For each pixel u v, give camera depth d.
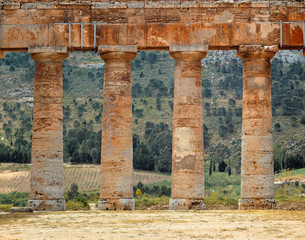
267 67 75.69
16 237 47.38
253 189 73.12
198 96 75.06
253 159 73.69
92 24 75.06
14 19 75.38
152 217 60.91
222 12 75.25
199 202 72.88
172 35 74.75
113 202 72.62
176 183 73.44
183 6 75.06
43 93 75.06
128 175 73.69
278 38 75.25
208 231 50.38
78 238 46.59
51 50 74.69
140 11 75.19
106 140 74.06
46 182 73.50
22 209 70.00
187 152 73.56
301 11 75.62
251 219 58.59
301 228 51.72
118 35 74.88
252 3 75.19
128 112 74.94
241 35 75.00
